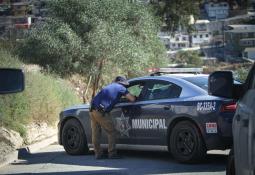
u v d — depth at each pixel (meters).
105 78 48.66
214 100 17.36
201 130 17.56
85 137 21.66
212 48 167.88
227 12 181.50
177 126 18.20
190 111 17.80
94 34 44.84
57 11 47.19
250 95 8.96
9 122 25.53
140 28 52.06
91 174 17.48
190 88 18.30
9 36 49.53
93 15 46.28
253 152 7.77
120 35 45.66
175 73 20.77
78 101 38.22
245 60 82.12
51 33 45.09
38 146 25.48
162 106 18.64
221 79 9.92
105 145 20.86
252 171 7.87
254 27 146.62
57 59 45.03
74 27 46.38
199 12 83.12
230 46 144.25
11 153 21.50
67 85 41.12
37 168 19.36
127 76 49.19
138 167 18.28
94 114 20.03
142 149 19.42
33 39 44.91
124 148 20.05
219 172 16.48
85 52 44.78
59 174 17.83
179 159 18.22
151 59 54.53
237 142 9.23
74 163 19.98
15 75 6.82
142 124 19.23
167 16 78.00
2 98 25.61
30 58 45.22
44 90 29.98
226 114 17.02
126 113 19.70
